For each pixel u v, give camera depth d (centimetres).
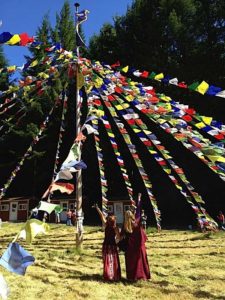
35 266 757
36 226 296
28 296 540
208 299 523
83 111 1616
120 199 2433
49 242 1180
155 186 2467
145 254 650
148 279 638
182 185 2327
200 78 2336
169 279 641
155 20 2439
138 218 658
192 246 1045
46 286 600
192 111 625
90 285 598
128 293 559
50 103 2359
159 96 709
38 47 723
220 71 2341
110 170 2506
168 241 1176
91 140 2352
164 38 2428
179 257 859
